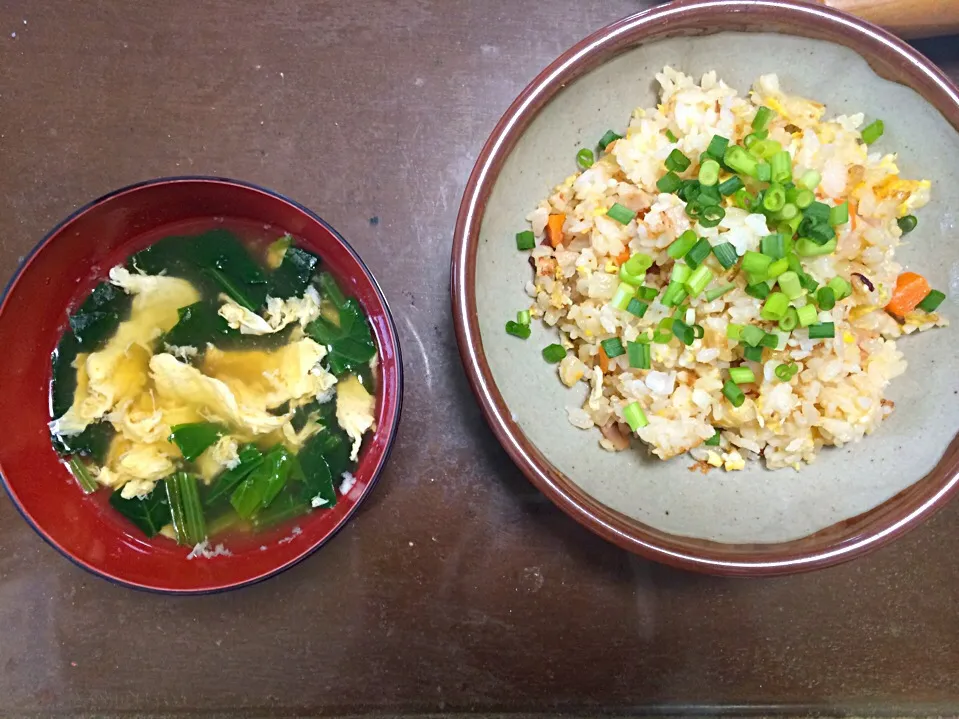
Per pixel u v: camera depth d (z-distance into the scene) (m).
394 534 0.25
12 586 0.25
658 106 0.23
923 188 0.22
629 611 0.25
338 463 0.23
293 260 0.23
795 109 0.22
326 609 0.25
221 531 0.24
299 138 0.25
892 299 0.22
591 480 0.22
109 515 0.23
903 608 0.25
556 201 0.23
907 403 0.22
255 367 0.24
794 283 0.21
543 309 0.23
